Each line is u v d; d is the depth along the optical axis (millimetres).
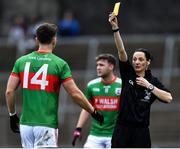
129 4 66312
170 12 66875
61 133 44062
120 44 23625
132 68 24109
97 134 28188
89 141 28297
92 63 45656
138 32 65875
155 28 66312
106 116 28062
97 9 65750
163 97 23781
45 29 21422
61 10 65500
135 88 24000
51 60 21281
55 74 21172
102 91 28109
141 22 66188
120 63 24031
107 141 28062
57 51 46375
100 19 65562
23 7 64938
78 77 45375
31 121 21156
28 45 46969
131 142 24000
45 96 21156
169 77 45312
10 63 46969
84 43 45969
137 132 23953
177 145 44500
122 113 24031
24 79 21312
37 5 65062
